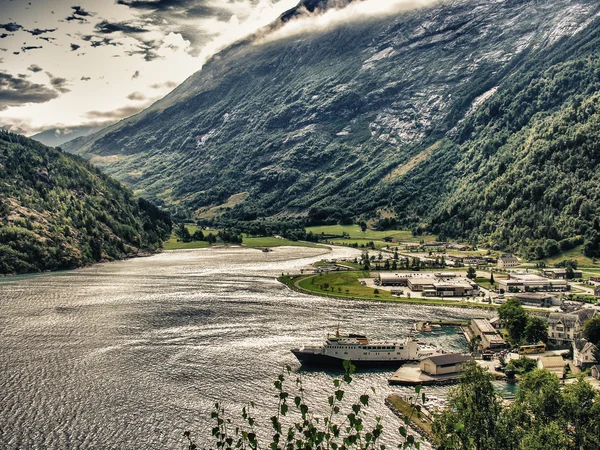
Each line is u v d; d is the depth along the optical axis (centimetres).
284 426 14175
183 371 18212
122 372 18050
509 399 15825
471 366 13275
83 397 15950
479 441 11419
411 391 16862
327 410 15225
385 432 13800
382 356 19462
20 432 13775
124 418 14612
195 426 14200
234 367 18700
